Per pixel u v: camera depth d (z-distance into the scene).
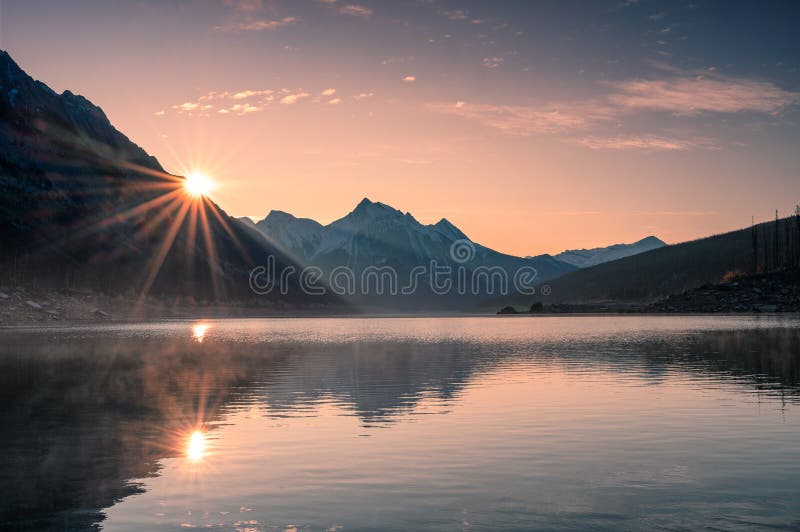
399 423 25.36
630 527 13.72
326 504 15.39
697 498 15.62
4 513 14.87
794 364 45.69
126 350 66.44
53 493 16.39
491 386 36.22
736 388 33.88
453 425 24.83
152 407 29.70
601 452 20.28
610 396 31.75
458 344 76.75
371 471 18.31
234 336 100.19
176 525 14.05
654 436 22.45
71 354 60.78
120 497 16.03
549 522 14.06
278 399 31.98
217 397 32.72
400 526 13.88
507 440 22.12
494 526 13.84
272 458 19.91
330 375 42.59
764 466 18.41
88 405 30.34
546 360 52.44
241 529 13.77
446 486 16.80
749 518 14.22
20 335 99.31
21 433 23.80
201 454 20.47
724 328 99.56
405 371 44.88
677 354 55.16
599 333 96.81
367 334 108.75
